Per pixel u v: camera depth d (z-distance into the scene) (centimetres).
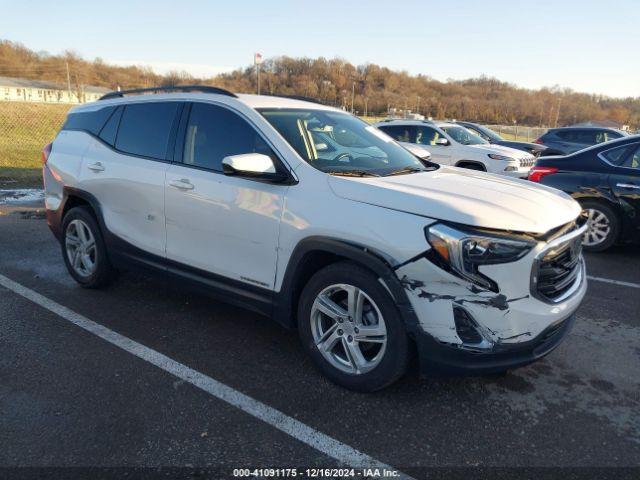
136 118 444
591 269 592
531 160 1154
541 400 315
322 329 331
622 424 293
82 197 468
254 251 347
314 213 314
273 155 347
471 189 323
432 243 273
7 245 635
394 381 303
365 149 397
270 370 345
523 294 276
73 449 261
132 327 408
